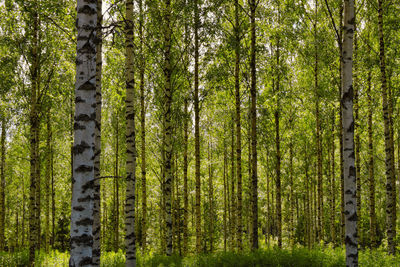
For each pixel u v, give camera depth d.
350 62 6.36
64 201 28.03
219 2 11.10
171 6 11.14
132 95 8.18
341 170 15.19
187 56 13.04
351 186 6.13
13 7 9.93
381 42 11.28
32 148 11.09
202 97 13.23
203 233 27.67
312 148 18.67
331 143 17.92
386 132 11.65
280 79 13.34
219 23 11.39
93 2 4.26
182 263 11.12
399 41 11.92
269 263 10.58
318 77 14.03
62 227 34.19
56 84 11.76
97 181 8.12
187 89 13.39
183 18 10.92
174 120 13.52
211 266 10.87
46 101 12.01
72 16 9.12
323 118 15.01
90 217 4.01
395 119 14.19
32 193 11.28
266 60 12.45
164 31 11.40
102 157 19.52
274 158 16.31
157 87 13.22
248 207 25.89
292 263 10.48
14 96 11.42
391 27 12.04
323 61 12.54
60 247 34.31
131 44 8.20
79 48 4.17
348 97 6.32
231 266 10.65
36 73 10.79
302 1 12.93
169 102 11.63
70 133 16.55
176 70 12.38
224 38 11.63
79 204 3.96
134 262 7.82
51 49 10.72
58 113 15.91
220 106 15.93
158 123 15.66
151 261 11.98
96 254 7.98
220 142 19.41
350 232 6.05
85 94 4.12
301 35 12.98
